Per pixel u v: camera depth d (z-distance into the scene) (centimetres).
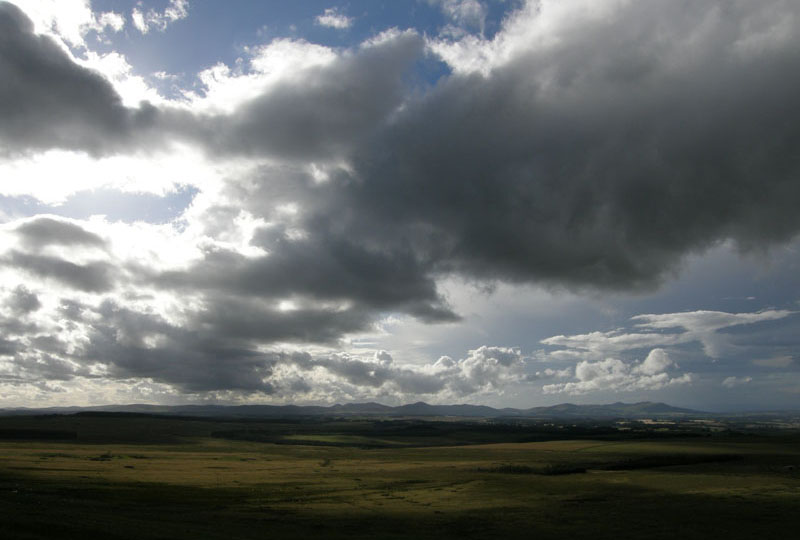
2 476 10212
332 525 6831
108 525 5381
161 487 9888
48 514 5525
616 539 6294
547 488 10388
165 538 5106
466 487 10538
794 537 6369
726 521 7200
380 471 13600
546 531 6688
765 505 8325
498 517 7506
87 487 9331
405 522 7156
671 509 8056
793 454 16838
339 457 18838
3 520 4862
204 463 15600
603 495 9462
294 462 16500
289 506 8256
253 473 12950
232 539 5459
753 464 14512
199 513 7388
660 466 14388
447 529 6769
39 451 17938
